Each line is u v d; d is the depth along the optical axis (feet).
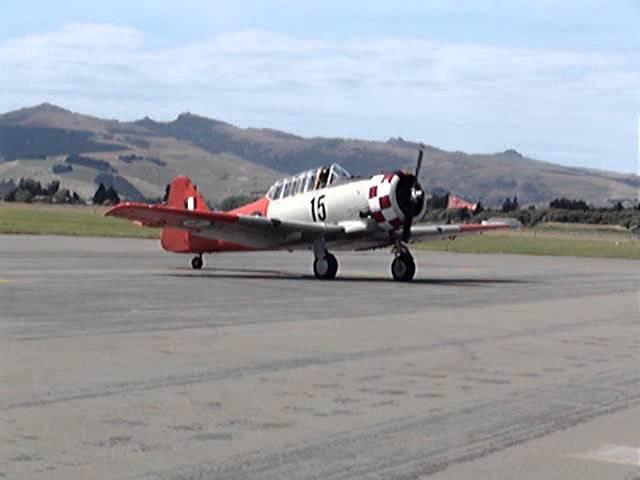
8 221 267.39
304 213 93.09
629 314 59.62
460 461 23.21
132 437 24.86
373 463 22.91
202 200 106.22
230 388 31.53
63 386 31.27
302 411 28.35
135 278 83.05
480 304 64.80
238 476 21.71
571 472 22.50
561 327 51.49
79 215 362.12
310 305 61.05
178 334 44.78
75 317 51.08
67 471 21.84
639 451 24.45
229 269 103.04
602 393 32.04
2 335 43.32
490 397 31.04
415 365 37.11
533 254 185.68
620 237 321.11
